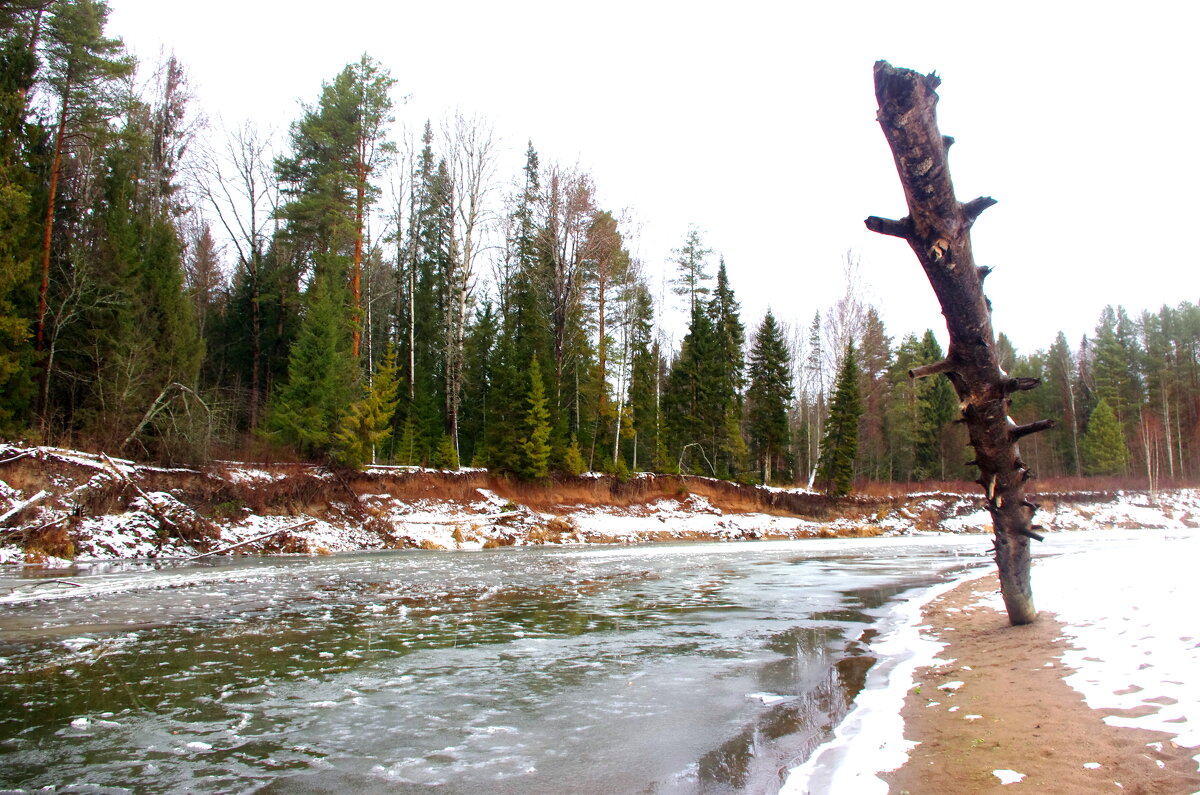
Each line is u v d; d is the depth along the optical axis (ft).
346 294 113.09
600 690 21.95
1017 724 15.84
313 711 19.48
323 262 118.32
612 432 151.43
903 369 228.63
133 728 17.79
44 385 80.18
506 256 155.12
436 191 139.23
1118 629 25.21
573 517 115.55
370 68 119.44
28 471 66.85
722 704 20.27
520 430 118.21
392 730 17.85
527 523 106.32
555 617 36.35
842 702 20.16
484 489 112.27
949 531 151.12
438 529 94.12
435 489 105.60
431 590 46.96
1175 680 17.87
